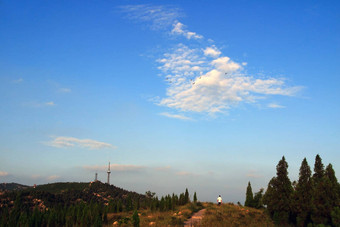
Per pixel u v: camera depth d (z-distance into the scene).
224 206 57.84
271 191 47.06
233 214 47.78
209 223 40.41
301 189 43.44
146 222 44.19
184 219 45.59
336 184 38.31
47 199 126.50
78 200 141.62
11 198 116.44
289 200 44.59
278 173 46.97
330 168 39.41
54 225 63.78
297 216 43.16
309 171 43.75
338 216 35.00
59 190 163.25
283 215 44.22
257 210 57.53
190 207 58.41
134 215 40.81
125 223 47.09
